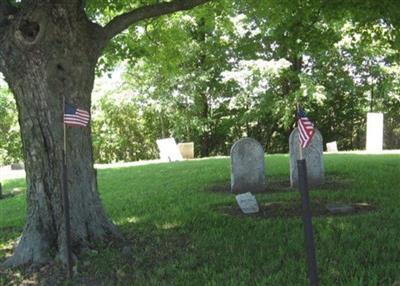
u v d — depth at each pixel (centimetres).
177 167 1733
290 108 2784
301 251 630
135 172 1700
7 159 3747
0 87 3381
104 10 1163
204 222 821
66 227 618
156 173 1608
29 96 673
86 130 712
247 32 2823
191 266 615
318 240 667
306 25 1237
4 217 1101
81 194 703
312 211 867
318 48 1275
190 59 2925
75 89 686
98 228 712
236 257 630
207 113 3262
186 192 1159
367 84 3041
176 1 753
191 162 1930
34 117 677
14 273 648
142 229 803
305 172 398
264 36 2639
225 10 1372
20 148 3722
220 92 3125
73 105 681
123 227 830
